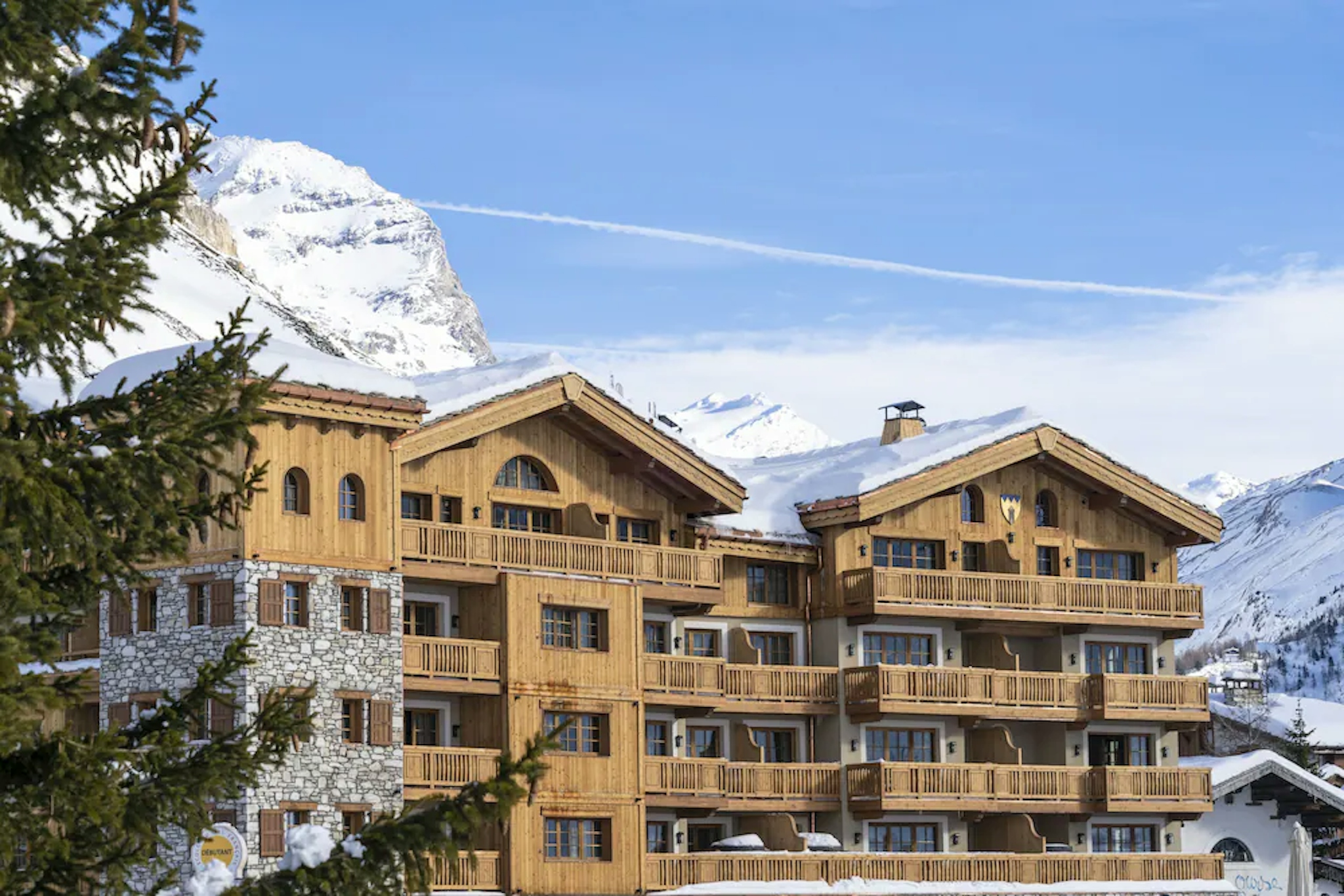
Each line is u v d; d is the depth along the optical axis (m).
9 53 16.56
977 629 63.78
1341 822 74.31
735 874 56.56
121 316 17.69
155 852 19.16
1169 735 66.75
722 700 58.78
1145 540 67.62
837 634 61.94
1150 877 63.69
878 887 58.09
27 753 17.97
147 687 49.69
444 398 54.41
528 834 53.25
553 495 57.00
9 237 17.30
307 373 50.19
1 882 17.53
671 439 58.28
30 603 17.19
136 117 17.11
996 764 63.22
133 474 17.80
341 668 50.28
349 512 51.41
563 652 54.94
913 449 64.62
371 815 50.12
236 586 48.81
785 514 62.91
